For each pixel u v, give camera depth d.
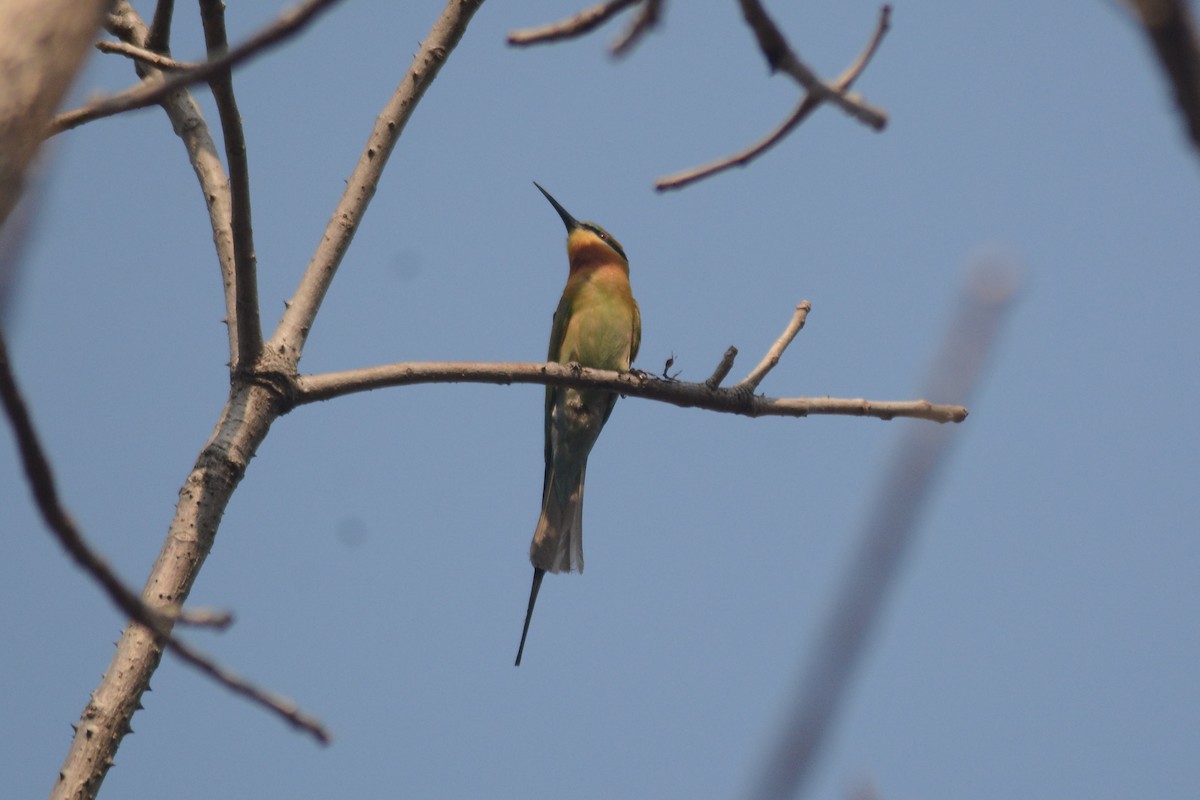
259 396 8.93
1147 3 2.88
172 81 4.71
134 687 7.63
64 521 5.05
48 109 4.35
